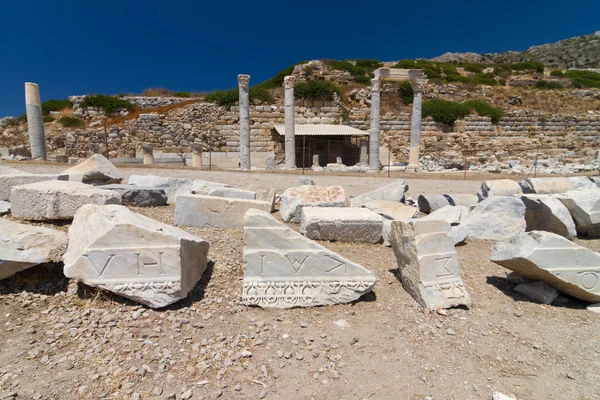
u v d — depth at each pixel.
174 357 3.08
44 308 3.65
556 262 4.02
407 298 4.22
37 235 4.03
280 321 3.72
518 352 3.29
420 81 19.48
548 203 6.42
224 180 12.93
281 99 24.77
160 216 6.77
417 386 2.84
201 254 4.34
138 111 25.14
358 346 3.33
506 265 4.45
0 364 2.88
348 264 4.11
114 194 5.62
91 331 3.34
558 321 3.82
